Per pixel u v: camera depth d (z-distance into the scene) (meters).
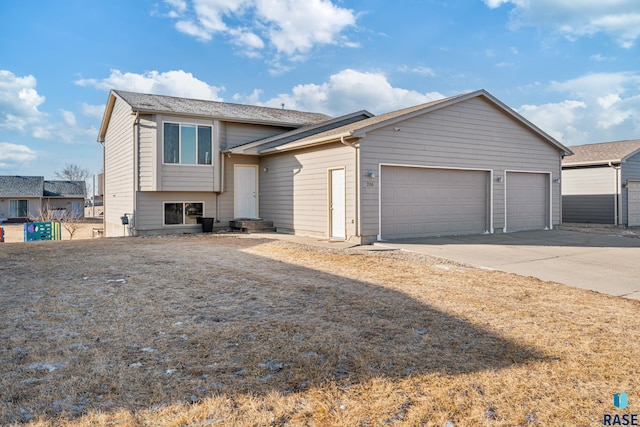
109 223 18.81
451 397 2.99
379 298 5.64
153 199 14.73
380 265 8.26
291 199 14.33
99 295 5.59
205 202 15.55
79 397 2.91
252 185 16.25
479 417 2.74
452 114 13.39
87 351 3.71
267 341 3.99
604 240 12.57
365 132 11.37
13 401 2.84
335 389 3.07
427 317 4.83
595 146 22.62
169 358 3.58
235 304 5.25
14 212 37.09
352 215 11.70
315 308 5.11
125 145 16.03
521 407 2.87
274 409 2.79
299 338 4.08
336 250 10.18
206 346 3.85
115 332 4.20
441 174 13.36
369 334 4.24
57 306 5.06
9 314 4.73
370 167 11.66
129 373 3.28
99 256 8.87
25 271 7.18
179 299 5.45
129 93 16.50
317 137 12.71
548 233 14.57
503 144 14.74
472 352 3.82
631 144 20.98
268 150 14.70
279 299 5.51
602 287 6.70
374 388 3.10
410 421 2.68
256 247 10.60
